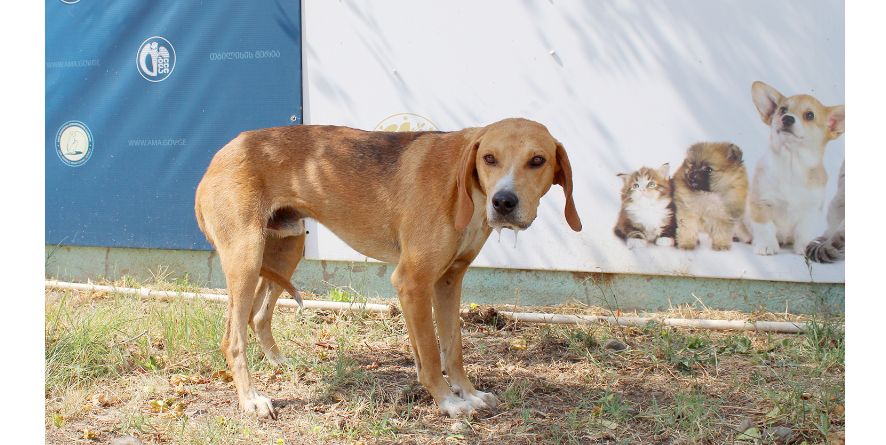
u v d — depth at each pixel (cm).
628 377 466
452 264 422
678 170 569
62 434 394
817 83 536
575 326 562
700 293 580
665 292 586
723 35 550
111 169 689
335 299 621
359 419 410
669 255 577
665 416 402
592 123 580
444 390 418
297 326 559
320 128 446
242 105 650
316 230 639
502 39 590
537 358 502
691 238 572
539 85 587
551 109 586
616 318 557
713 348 501
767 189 554
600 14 570
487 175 379
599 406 421
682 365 479
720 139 559
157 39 666
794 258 554
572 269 596
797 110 541
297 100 636
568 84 581
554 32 580
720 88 555
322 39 626
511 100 593
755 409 413
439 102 607
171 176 673
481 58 595
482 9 591
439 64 604
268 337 489
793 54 539
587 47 575
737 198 560
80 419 413
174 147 670
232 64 649
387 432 395
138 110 677
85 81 688
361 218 427
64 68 693
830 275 548
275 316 587
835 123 536
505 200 363
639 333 546
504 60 591
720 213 564
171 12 659
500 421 409
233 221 429
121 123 682
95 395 440
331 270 647
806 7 533
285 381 468
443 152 410
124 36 674
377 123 620
